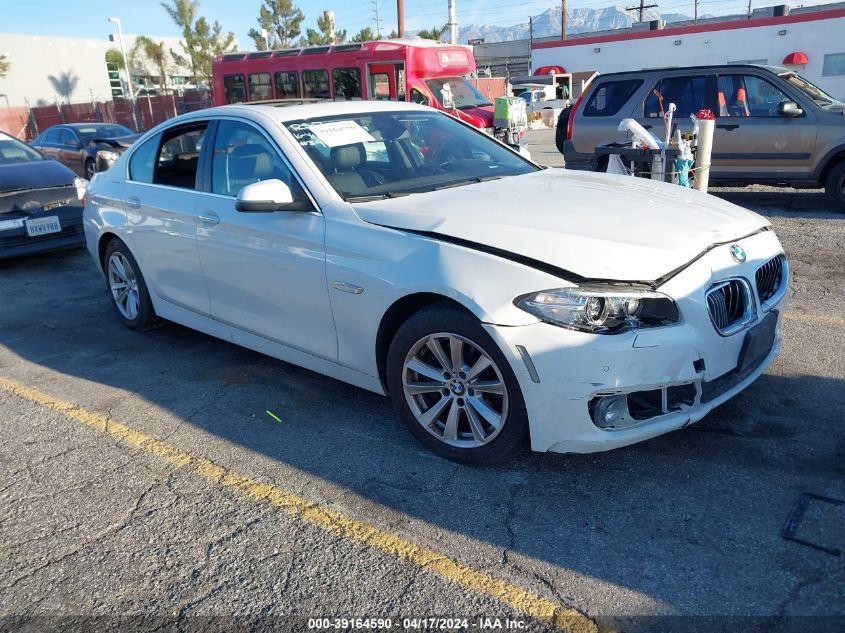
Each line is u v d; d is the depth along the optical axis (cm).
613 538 280
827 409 367
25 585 277
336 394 429
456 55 1667
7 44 4403
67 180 823
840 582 248
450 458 341
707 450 337
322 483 332
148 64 4781
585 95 1009
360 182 392
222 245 428
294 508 314
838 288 570
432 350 330
